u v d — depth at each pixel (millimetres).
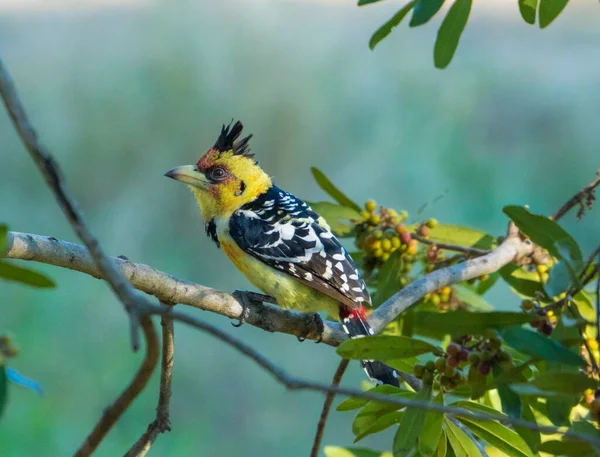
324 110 15914
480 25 17844
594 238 13727
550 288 4699
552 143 15812
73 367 11789
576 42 17297
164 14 16156
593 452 4133
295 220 7148
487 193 15227
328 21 17234
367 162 15750
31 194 14633
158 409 5078
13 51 16203
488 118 16125
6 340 3418
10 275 3396
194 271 14164
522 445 4852
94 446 3973
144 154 14969
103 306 12609
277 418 11688
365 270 7309
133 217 14633
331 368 12195
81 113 15023
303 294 7039
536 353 4230
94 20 16594
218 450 11352
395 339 4641
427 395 4738
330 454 5633
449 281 6473
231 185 7465
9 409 10984
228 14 16219
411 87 16391
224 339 3207
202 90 15492
